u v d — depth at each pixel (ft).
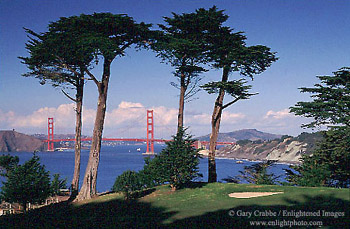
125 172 78.59
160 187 80.59
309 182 86.22
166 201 63.77
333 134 94.27
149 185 85.97
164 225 43.37
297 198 53.72
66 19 68.80
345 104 86.94
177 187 74.90
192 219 45.34
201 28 82.64
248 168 102.06
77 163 83.76
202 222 42.96
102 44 65.10
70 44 67.72
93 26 69.36
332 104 88.89
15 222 56.65
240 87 77.51
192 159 73.67
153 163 84.02
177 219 46.57
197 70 82.69
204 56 83.51
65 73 80.53
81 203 73.15
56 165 469.16
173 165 72.64
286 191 63.41
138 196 71.97
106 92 79.20
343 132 88.43
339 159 94.53
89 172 78.48
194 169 74.18
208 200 61.21
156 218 49.21
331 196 52.31
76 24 68.33
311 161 97.55
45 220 56.80
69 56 72.08
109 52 67.31
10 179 72.38
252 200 56.80
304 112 91.91
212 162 88.38
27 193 72.13
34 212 68.85
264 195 61.21
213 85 79.25
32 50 73.05
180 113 86.69
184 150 72.49
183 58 82.79
